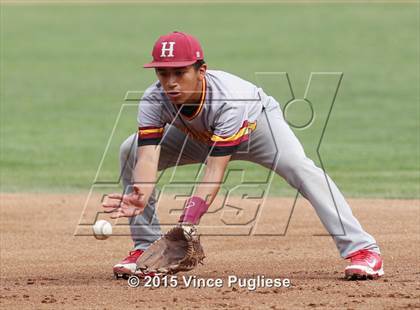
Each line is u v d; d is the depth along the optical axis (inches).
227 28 3764.8
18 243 897.5
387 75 2625.5
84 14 4296.3
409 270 717.3
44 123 1939.0
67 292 626.8
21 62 3009.4
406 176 1318.9
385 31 3528.5
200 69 616.1
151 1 4825.3
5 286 663.8
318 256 804.6
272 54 3063.5
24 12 4375.0
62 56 3129.9
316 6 4377.5
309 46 3233.3
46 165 1456.7
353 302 570.3
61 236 933.8
